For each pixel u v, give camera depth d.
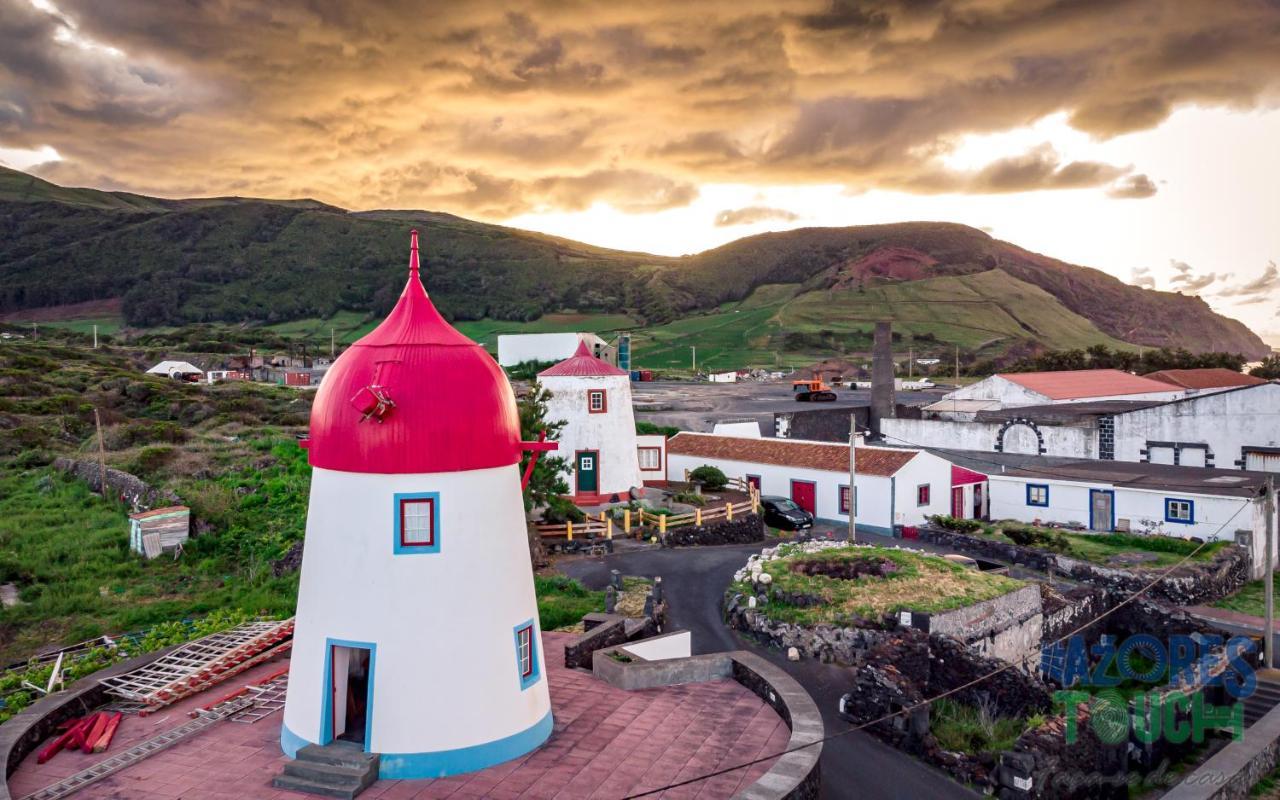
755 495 40.75
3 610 25.70
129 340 150.75
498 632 13.91
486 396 14.02
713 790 12.88
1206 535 36.28
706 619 26.70
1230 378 80.31
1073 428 51.69
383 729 13.24
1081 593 29.39
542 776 13.34
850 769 17.72
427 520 13.45
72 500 37.31
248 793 12.72
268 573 29.95
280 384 92.69
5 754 13.41
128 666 17.97
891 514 40.12
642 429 60.34
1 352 75.56
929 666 21.28
